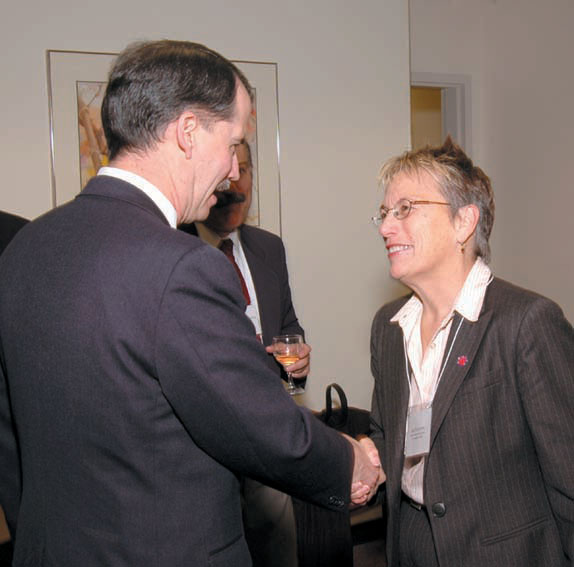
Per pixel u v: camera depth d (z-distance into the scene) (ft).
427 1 13.61
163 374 2.92
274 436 3.18
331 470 3.58
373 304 10.95
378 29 10.69
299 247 10.41
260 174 10.03
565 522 3.80
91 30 8.92
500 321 3.96
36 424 3.09
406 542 4.55
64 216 3.26
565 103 11.93
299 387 7.50
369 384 10.96
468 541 3.94
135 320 2.89
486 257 4.45
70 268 3.01
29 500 3.25
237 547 3.34
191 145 3.44
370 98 10.73
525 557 3.86
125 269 2.94
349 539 7.05
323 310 10.63
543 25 12.40
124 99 3.37
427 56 13.71
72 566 3.08
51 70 8.75
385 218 4.48
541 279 12.96
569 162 11.93
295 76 10.18
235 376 3.06
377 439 5.16
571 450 3.68
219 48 9.64
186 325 2.92
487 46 14.08
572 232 11.98
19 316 3.09
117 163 3.45
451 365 4.07
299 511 6.89
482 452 3.93
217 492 3.24
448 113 14.67
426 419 4.14
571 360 3.79
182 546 3.09
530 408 3.77
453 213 4.24
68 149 8.92
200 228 7.57
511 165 13.65
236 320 3.17
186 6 9.40
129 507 3.01
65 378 2.96
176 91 3.35
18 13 8.59
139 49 3.53
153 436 3.00
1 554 8.93
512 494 3.93
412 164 4.38
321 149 10.44
